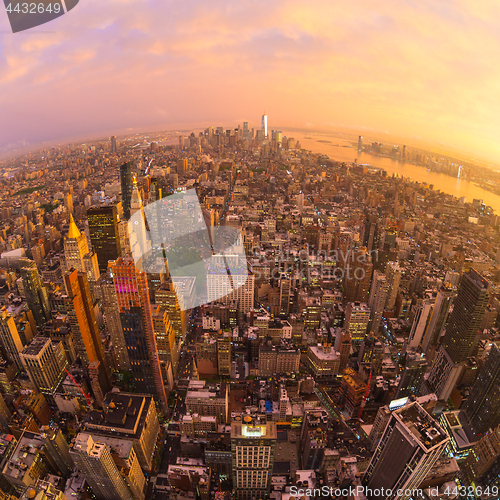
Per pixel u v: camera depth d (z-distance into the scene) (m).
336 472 136.62
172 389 193.88
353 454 144.38
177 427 173.62
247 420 113.94
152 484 148.62
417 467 103.94
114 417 142.25
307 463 147.00
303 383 188.88
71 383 189.88
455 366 180.75
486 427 158.38
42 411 179.62
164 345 192.12
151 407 154.38
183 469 141.62
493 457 129.50
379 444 119.06
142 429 143.75
